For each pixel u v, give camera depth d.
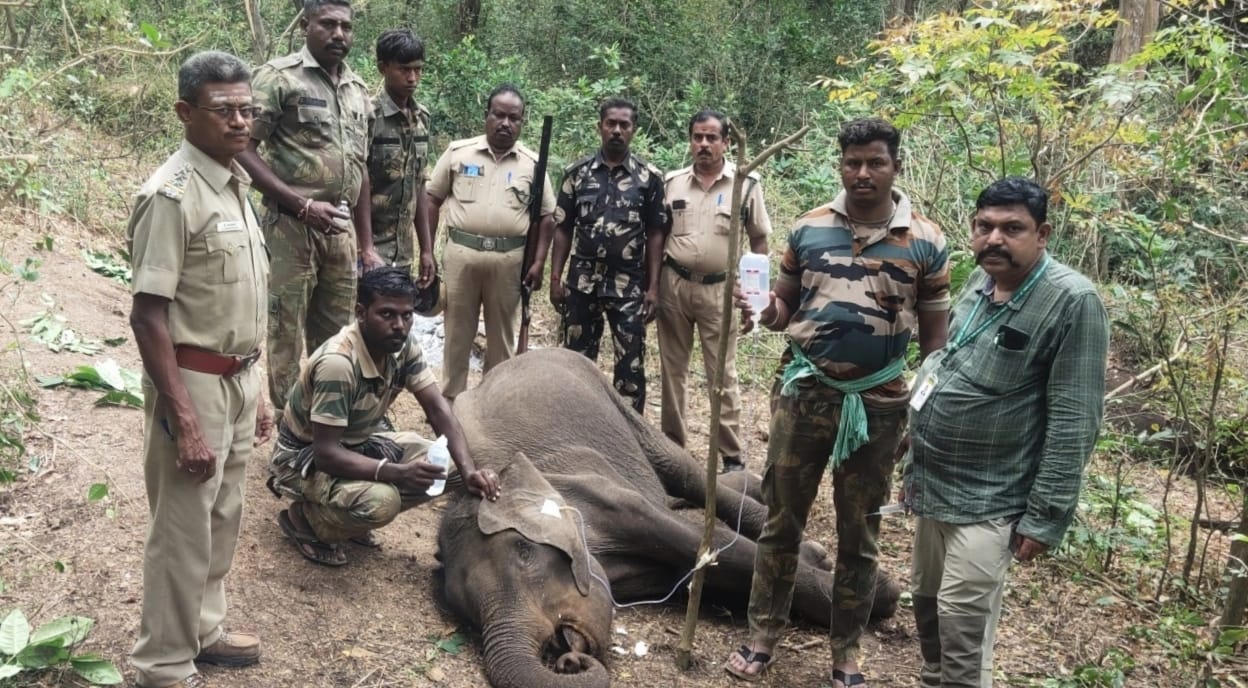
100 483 4.73
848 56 15.37
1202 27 5.87
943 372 3.86
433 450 4.48
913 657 4.83
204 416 3.46
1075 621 5.30
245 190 3.58
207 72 3.32
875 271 4.03
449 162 6.52
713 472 4.31
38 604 4.07
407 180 5.92
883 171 3.94
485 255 6.41
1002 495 3.76
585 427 5.57
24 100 8.48
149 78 10.81
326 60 5.10
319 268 5.31
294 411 4.61
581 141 10.89
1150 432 7.59
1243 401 7.04
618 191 6.31
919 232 4.06
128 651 3.87
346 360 4.42
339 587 4.60
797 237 4.21
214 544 3.79
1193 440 6.21
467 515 4.75
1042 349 3.65
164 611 3.55
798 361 4.18
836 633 4.43
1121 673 4.63
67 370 5.89
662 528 4.96
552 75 13.95
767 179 11.35
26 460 4.99
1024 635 5.12
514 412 5.47
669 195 6.41
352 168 5.21
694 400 7.88
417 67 5.74
